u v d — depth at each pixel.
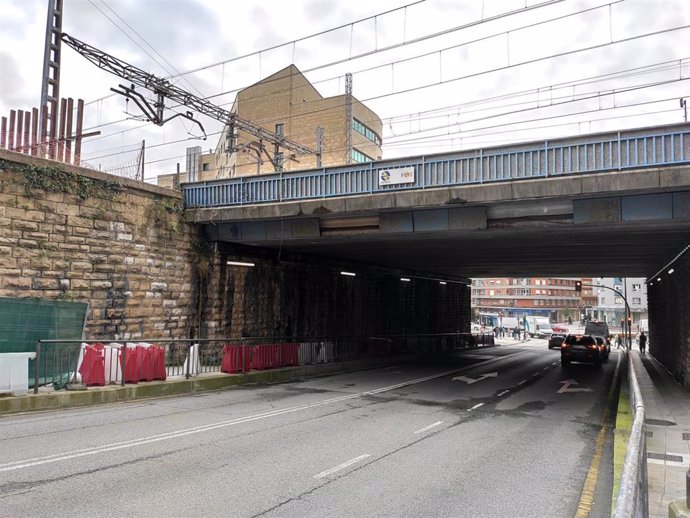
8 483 6.29
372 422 11.09
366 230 17.42
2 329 11.85
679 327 20.27
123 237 16.62
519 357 32.44
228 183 18.78
